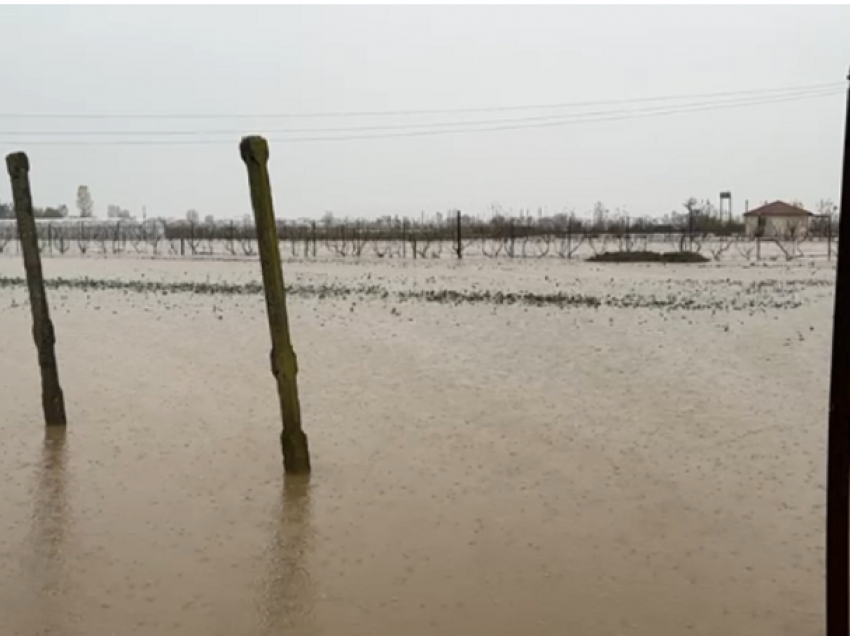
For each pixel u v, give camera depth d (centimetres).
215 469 489
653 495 439
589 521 404
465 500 436
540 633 299
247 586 339
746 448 521
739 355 840
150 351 884
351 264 2306
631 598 325
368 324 1077
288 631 303
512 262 2355
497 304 1287
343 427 581
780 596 325
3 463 500
